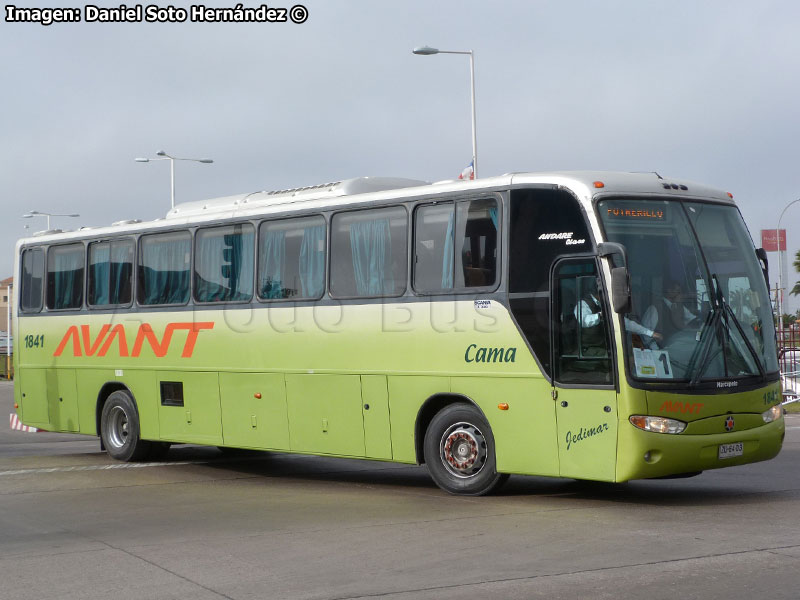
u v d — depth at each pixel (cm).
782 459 1662
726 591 764
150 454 1767
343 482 1489
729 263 1238
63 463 1769
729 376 1180
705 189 1262
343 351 1399
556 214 1199
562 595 766
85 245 1830
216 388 1580
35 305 1931
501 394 1233
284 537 1030
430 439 1305
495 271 1245
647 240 1179
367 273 1379
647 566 850
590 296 1166
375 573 859
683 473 1242
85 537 1064
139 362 1716
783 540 943
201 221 1620
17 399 1959
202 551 970
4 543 1038
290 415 1470
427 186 1323
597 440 1155
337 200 1422
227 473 1620
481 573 847
